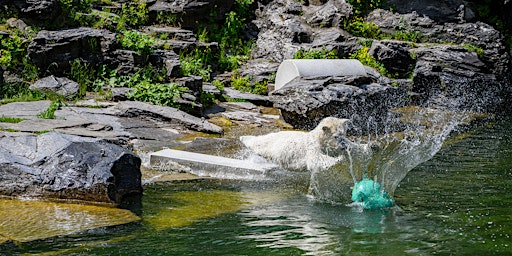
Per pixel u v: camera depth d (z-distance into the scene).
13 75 14.51
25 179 7.71
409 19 19.88
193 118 13.28
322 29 18.97
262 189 8.41
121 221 6.89
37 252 5.86
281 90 14.21
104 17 16.94
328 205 7.61
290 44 18.14
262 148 9.53
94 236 6.36
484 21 21.16
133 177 7.98
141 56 15.54
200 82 15.23
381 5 20.42
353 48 18.12
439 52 18.20
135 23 17.97
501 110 17.33
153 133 12.06
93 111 12.81
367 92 14.13
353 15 19.70
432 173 9.31
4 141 8.26
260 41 18.98
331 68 14.85
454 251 5.90
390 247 6.04
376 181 8.46
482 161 10.28
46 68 14.84
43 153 8.01
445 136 12.91
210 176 9.20
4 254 5.79
